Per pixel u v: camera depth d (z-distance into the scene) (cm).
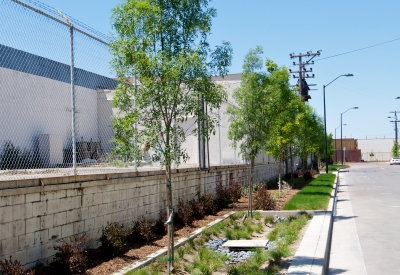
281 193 1964
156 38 706
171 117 702
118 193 894
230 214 1323
